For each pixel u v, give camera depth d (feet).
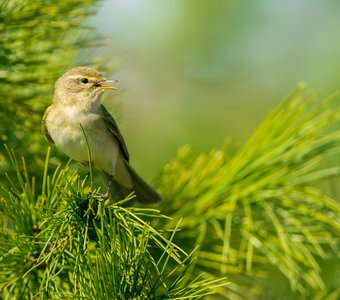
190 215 32.40
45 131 34.86
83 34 34.04
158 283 25.39
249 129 51.60
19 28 31.94
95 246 26.55
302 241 31.63
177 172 33.76
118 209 26.17
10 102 33.30
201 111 52.29
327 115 31.91
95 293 24.49
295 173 31.45
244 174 31.91
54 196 26.76
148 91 53.62
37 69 33.19
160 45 54.44
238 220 32.04
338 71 50.98
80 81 37.52
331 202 31.09
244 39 54.54
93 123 37.50
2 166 32.65
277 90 53.57
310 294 34.35
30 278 27.25
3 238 27.02
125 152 39.11
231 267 32.04
